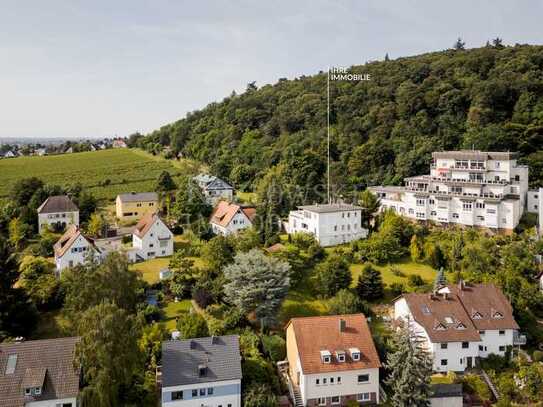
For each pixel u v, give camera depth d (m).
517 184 95.25
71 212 108.81
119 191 139.88
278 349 58.62
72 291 58.56
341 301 65.94
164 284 73.81
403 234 87.38
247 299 62.44
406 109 134.88
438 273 72.88
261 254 67.56
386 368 52.59
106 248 89.56
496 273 71.44
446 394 50.72
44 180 147.88
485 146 113.12
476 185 96.25
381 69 167.00
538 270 74.19
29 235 102.69
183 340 51.91
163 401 48.12
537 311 67.06
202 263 82.19
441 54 170.00
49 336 62.56
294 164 123.00
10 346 47.75
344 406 52.06
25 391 44.44
